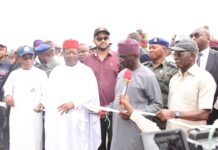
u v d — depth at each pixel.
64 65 4.67
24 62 4.81
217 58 4.46
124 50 3.43
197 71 3.25
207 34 4.49
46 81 4.86
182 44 3.23
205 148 1.88
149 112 3.36
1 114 5.56
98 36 4.89
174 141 1.87
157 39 4.28
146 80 3.43
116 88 3.68
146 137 1.84
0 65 5.86
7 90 4.84
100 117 4.62
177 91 3.35
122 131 3.47
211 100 3.18
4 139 5.50
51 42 6.18
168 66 4.19
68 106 4.40
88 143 4.66
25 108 4.75
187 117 3.15
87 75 4.61
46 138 4.60
